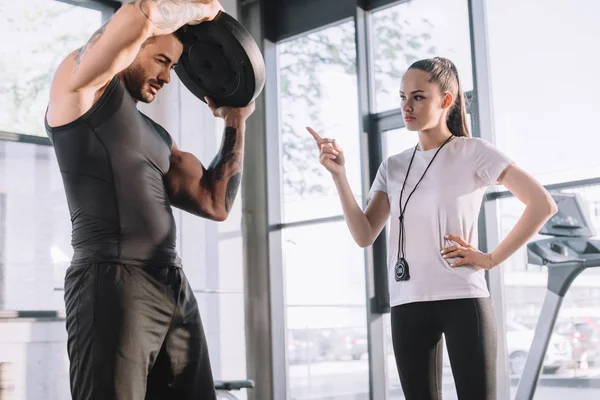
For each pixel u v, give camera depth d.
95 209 1.93
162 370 2.04
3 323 5.02
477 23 4.97
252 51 2.19
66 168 1.96
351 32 5.88
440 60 2.51
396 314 2.44
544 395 4.61
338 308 5.77
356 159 5.72
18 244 5.19
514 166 2.42
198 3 2.01
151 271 1.96
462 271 2.35
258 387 6.12
